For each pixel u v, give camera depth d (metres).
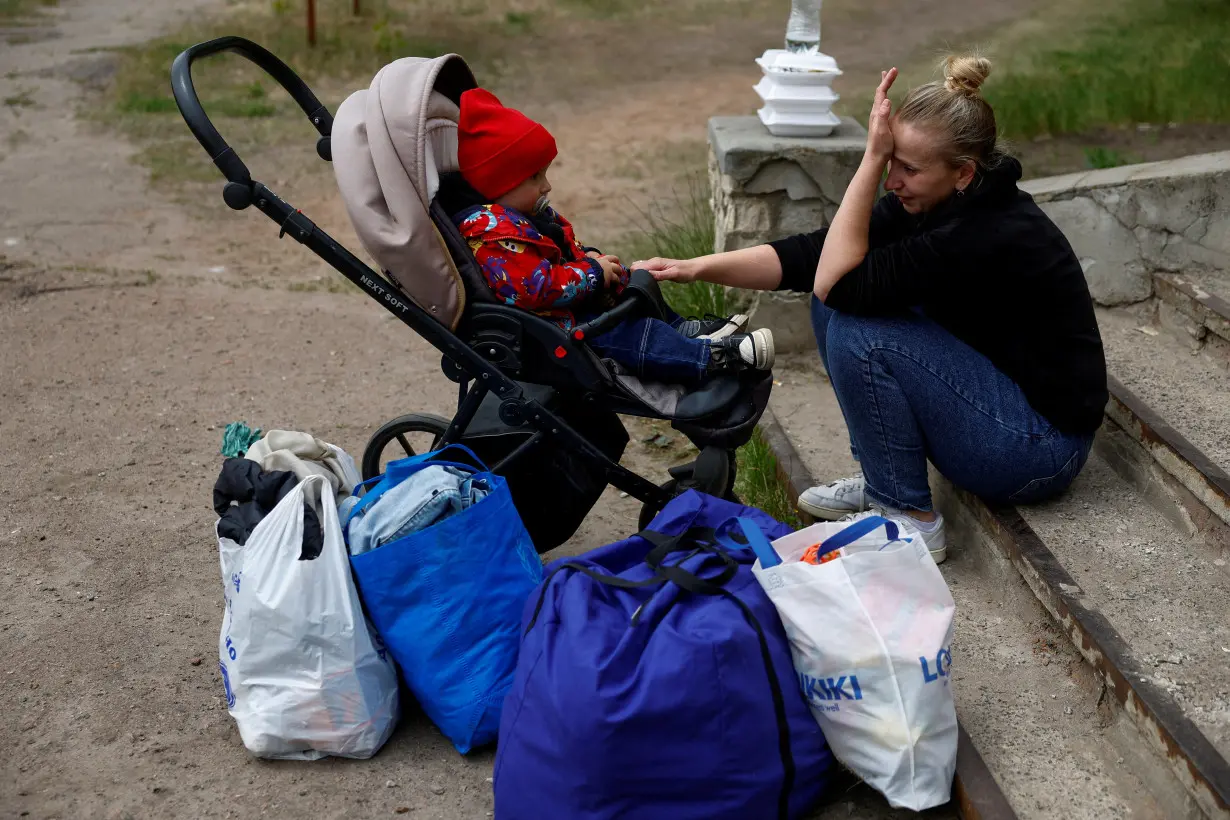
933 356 3.16
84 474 4.52
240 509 2.99
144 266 7.25
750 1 17.14
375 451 3.67
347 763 2.93
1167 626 2.79
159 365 5.61
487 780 2.88
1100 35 12.12
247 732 2.87
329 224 8.21
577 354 3.16
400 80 2.98
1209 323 4.05
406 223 2.94
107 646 3.42
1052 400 3.14
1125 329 4.43
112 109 11.38
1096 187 4.46
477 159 3.10
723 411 3.29
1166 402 3.63
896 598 2.55
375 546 2.89
